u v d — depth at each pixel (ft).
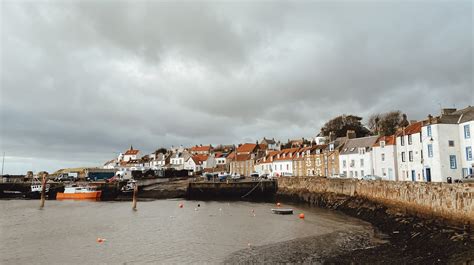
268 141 426.10
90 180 298.15
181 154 449.48
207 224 125.39
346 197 167.84
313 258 80.12
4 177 310.24
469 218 89.04
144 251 87.40
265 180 236.43
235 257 81.56
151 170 324.80
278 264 75.92
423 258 77.30
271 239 100.01
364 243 94.02
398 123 294.46
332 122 357.20
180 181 270.46
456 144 139.44
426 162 147.54
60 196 233.55
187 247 91.15
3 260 80.02
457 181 122.52
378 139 201.77
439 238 88.38
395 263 74.79
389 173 186.80
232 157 402.11
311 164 267.18
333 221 131.34
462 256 74.49
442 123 140.46
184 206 186.70
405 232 103.76
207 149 475.72
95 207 182.29
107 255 83.87
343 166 231.30
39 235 106.63
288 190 220.02
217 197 233.14
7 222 130.93
